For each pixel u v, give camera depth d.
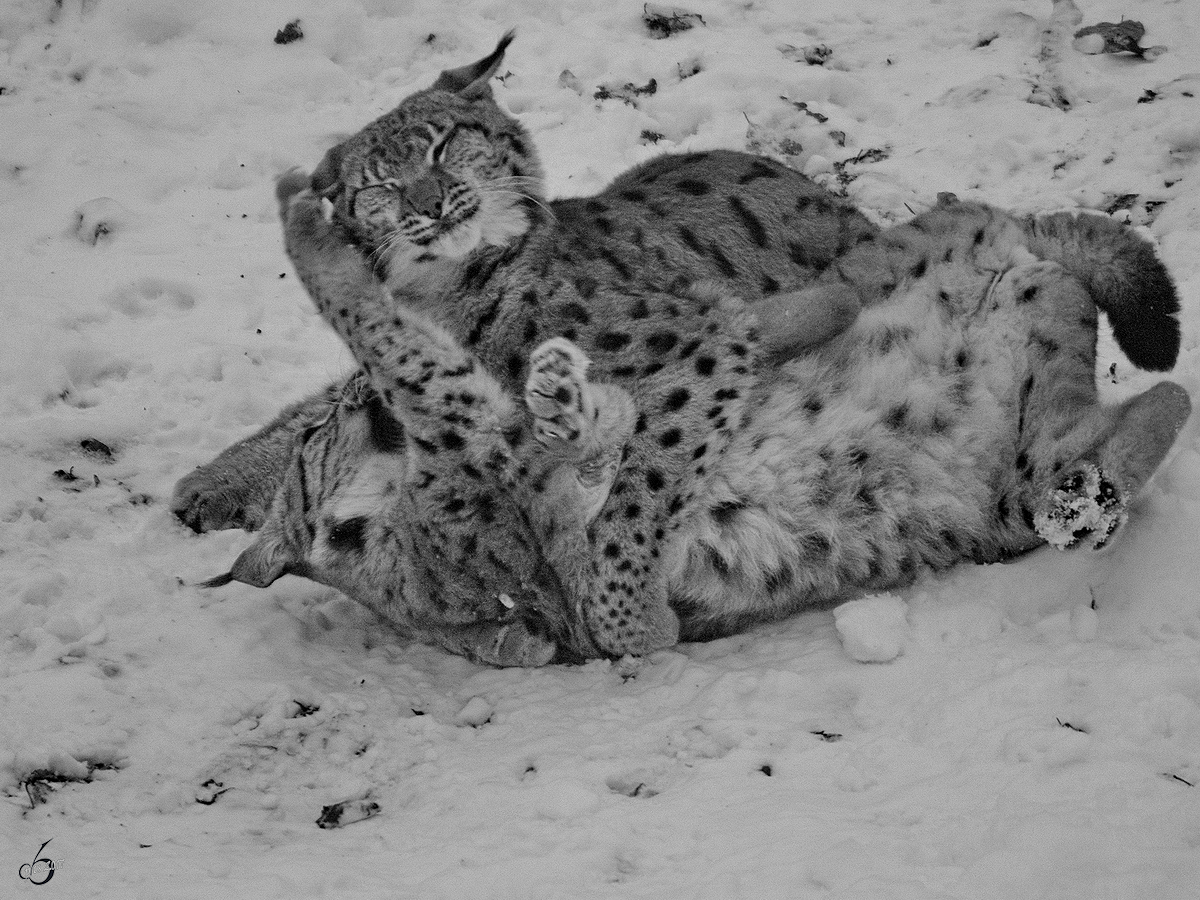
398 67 20.17
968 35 19.62
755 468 10.77
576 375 10.18
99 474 13.31
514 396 11.34
